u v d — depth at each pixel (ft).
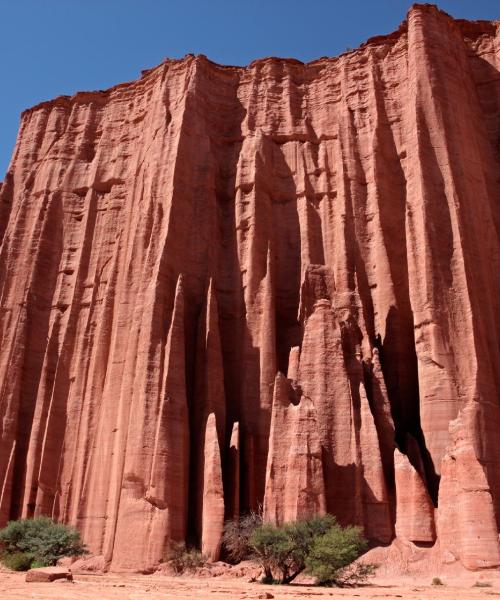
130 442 102.06
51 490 120.57
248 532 90.43
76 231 150.41
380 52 146.00
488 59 142.20
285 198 138.82
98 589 58.75
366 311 117.80
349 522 89.20
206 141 140.36
